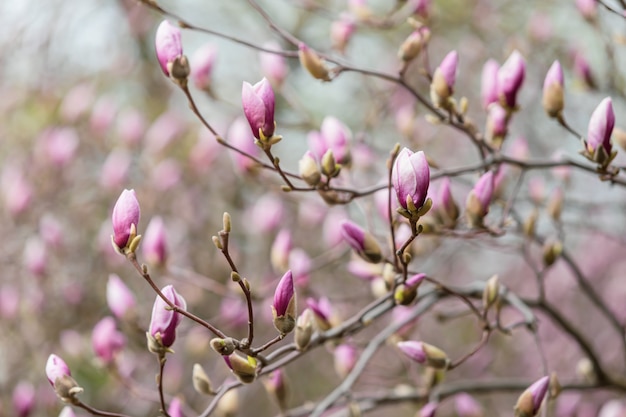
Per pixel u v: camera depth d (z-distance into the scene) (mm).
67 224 5621
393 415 5992
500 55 5770
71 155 5441
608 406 3406
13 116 6203
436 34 6039
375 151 4148
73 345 4621
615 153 2430
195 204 5750
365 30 5613
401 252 2213
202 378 2535
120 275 5316
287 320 2123
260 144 2326
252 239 5332
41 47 6250
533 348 5934
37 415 4926
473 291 3088
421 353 2555
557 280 6246
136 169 5629
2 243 5340
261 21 6277
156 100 6652
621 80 3969
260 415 5680
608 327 5922
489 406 5531
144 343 3375
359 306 4875
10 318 4867
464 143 6203
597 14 3508
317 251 5305
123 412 4922
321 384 5832
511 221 2801
